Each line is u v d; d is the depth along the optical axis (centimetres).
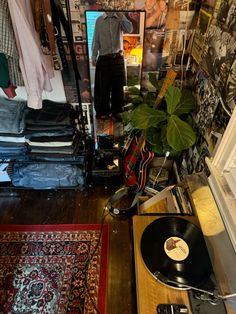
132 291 130
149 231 91
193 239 89
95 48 152
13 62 119
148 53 157
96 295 131
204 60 127
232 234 78
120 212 167
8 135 155
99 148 201
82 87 171
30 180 180
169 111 126
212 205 96
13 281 137
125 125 173
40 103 132
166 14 141
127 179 179
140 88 173
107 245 154
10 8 101
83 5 138
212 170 98
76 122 181
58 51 142
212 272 81
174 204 121
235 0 93
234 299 74
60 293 132
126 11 140
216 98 109
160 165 172
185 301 74
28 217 172
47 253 150
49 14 116
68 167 180
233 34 94
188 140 117
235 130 86
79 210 176
